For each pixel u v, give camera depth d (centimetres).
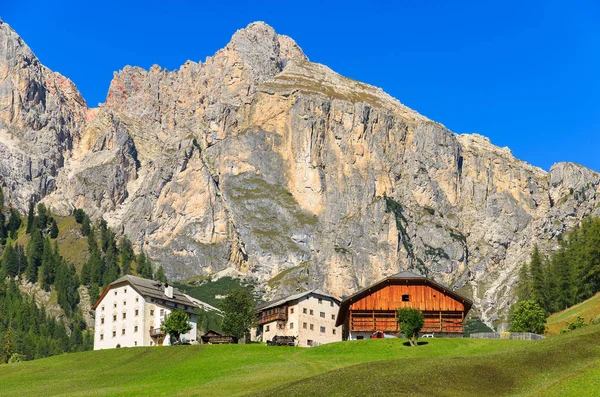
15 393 11269
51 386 11744
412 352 12044
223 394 9550
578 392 7769
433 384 8669
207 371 11775
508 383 8812
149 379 11581
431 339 13038
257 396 8769
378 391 8412
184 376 11519
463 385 8681
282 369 11181
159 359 13475
